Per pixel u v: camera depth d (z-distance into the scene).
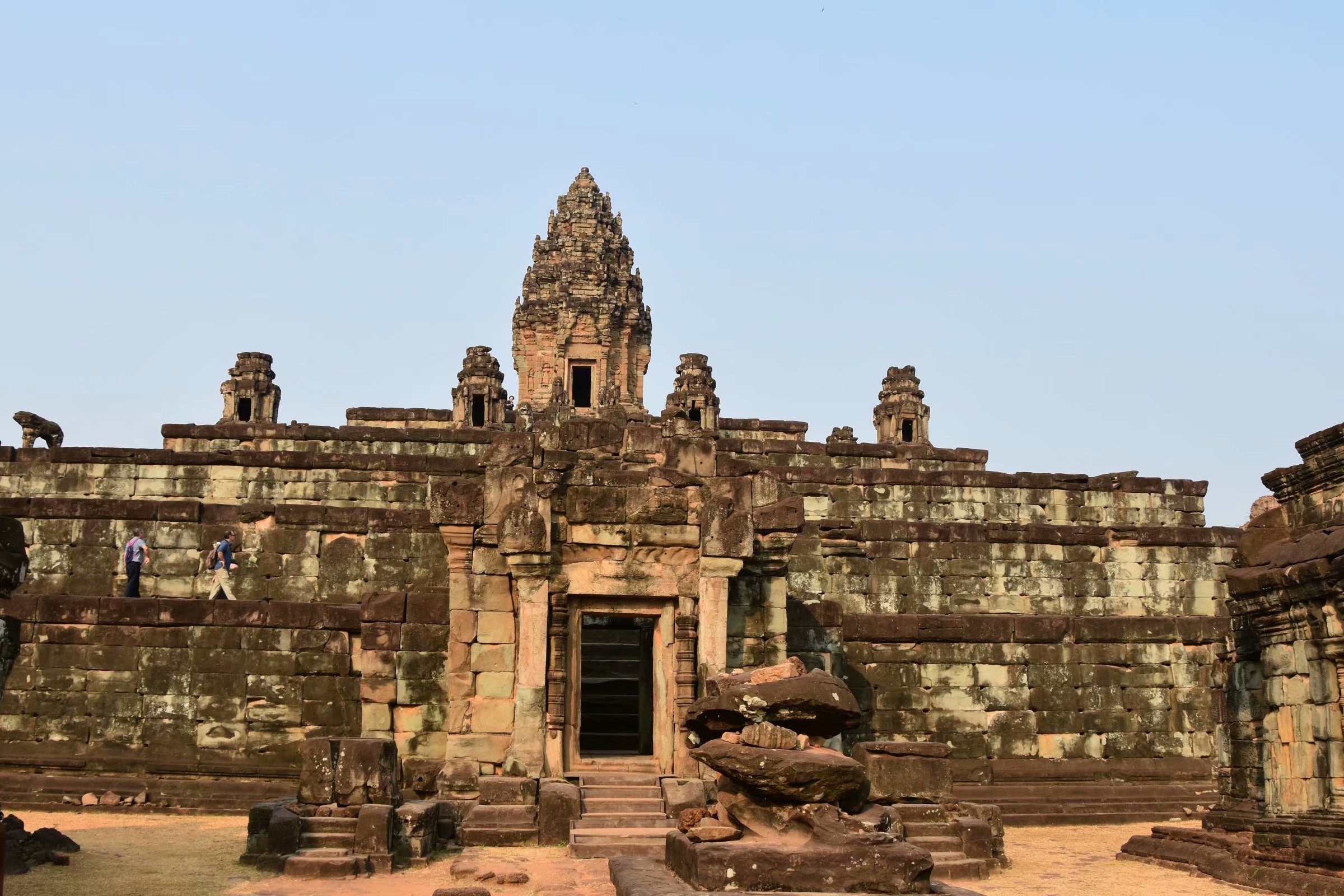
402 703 27.34
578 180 71.56
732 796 16.52
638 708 30.36
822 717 17.38
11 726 28.23
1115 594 39.12
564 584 24.42
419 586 35.75
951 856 20.62
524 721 23.75
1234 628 22.20
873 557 38.31
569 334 66.44
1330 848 17.98
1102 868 21.38
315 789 20.23
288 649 28.83
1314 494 21.28
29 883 17.19
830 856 14.97
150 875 18.31
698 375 54.78
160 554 35.56
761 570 26.06
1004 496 44.81
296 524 35.97
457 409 52.88
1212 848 20.73
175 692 28.56
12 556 17.53
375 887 17.88
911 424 58.22
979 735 30.86
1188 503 45.53
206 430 46.50
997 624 31.44
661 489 25.16
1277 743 20.03
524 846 21.52
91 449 41.22
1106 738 31.27
